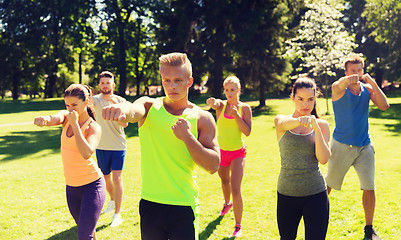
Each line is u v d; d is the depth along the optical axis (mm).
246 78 24172
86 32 34688
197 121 2221
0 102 33156
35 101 34250
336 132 4113
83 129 3053
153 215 2271
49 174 7617
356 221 4359
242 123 4211
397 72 27328
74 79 53188
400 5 26156
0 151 10922
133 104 2121
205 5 22547
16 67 40531
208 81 23766
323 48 21219
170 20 22703
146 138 2299
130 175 7301
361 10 40188
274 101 32281
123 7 34781
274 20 22125
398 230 4078
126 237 4129
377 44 39844
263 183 6367
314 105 3039
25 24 36625
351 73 4078
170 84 2158
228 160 4375
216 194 5781
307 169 2881
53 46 40125
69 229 4469
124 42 35875
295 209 2977
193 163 2293
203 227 4395
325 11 20531
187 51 22922
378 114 19266
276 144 10758
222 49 23516
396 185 5895
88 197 3064
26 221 4730
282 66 23781
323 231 2846
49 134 15219
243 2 22375
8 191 6230
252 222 4520
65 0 31016
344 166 4055
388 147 9469
